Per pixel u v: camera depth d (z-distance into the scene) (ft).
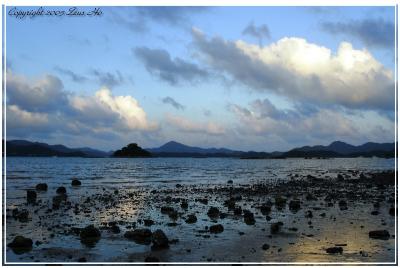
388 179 172.35
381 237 58.29
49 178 209.87
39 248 52.90
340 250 50.52
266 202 99.14
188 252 50.70
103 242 55.88
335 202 98.68
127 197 114.01
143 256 49.16
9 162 524.93
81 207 90.79
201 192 129.49
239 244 54.39
